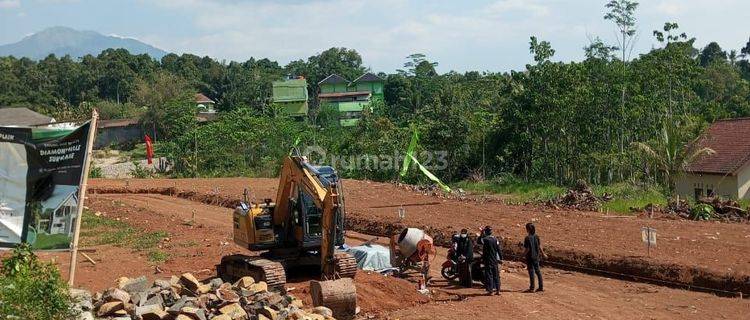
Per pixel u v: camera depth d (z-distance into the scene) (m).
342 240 17.25
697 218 28.83
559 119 52.97
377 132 64.56
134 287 14.57
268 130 68.44
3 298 10.45
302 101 102.88
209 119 97.50
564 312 15.80
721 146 43.50
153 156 82.50
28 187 14.01
